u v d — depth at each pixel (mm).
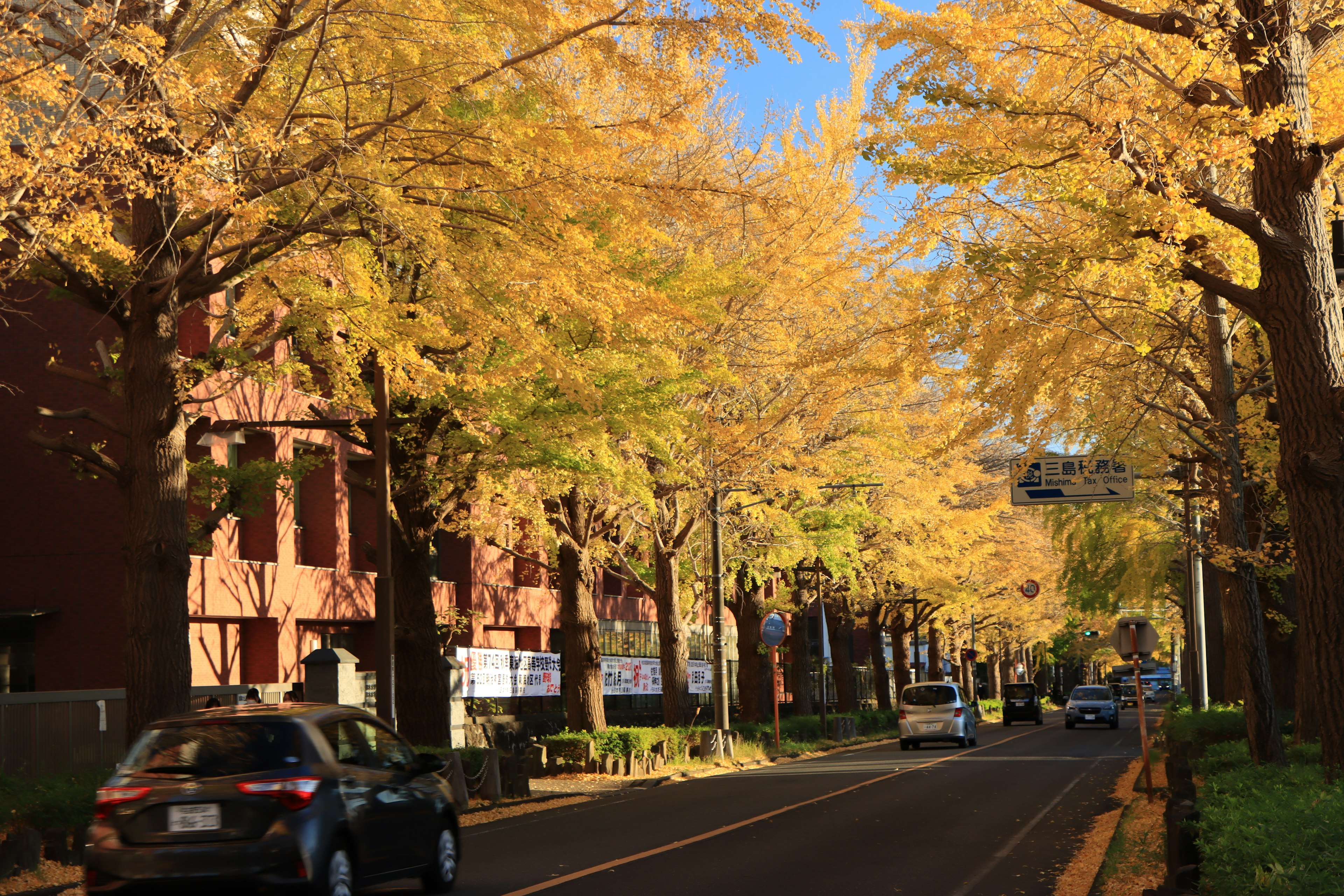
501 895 10281
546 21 13016
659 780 24375
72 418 13969
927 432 28781
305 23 12609
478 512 24516
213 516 17766
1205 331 16766
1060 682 115438
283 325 15859
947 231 14031
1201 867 7496
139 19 12867
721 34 12992
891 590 46469
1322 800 7559
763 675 38750
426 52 13281
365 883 9258
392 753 10227
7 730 17797
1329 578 10570
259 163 12891
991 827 15375
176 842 8555
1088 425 18094
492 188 13672
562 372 13734
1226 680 30016
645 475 20281
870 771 25688
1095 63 12094
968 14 12500
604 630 43625
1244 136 10430
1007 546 49406
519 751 24266
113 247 11508
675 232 21766
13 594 25000
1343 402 10539
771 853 12930
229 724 8961
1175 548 33031
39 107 12367
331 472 30438
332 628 30984
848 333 22453
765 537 30953
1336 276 11531
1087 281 14305
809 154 21969
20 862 11773
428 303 16734
